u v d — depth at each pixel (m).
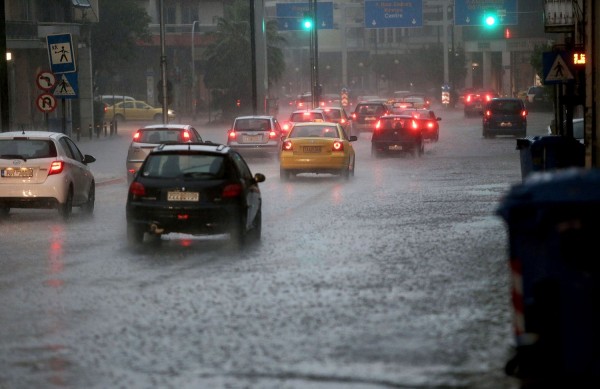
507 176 69.88
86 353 20.72
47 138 47.72
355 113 143.62
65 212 47.19
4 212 48.97
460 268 31.03
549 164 49.00
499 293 26.81
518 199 17.27
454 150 103.12
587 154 44.12
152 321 23.72
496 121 125.62
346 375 18.83
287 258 33.69
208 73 193.75
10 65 127.38
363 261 32.72
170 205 36.72
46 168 46.78
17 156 46.91
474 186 62.09
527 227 17.30
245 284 28.59
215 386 18.16
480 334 22.08
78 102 146.12
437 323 23.20
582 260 16.95
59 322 23.80
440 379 18.55
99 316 24.41
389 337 21.83
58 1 140.75
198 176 37.09
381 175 72.94
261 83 136.62
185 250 36.19
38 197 46.53
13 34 123.69
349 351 20.64
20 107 137.62
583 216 16.92
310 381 18.47
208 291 27.55
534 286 17.38
